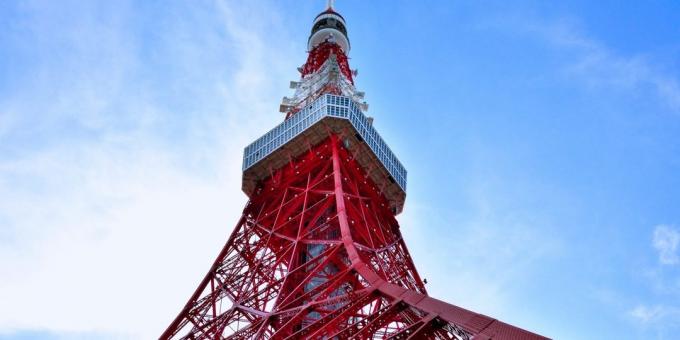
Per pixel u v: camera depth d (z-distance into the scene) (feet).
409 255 240.94
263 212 257.14
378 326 150.71
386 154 275.80
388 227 254.88
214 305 220.43
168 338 216.33
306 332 166.71
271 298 205.05
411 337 130.11
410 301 144.25
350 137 262.67
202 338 203.92
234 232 250.16
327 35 374.43
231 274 229.86
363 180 260.21
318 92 307.37
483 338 113.60
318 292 192.03
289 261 219.20
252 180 275.59
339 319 159.33
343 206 213.05
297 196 242.78
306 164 258.78
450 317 128.36
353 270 183.93
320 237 241.55
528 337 109.60
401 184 276.00
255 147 277.23
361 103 301.84
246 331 186.19
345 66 353.51
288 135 266.16
